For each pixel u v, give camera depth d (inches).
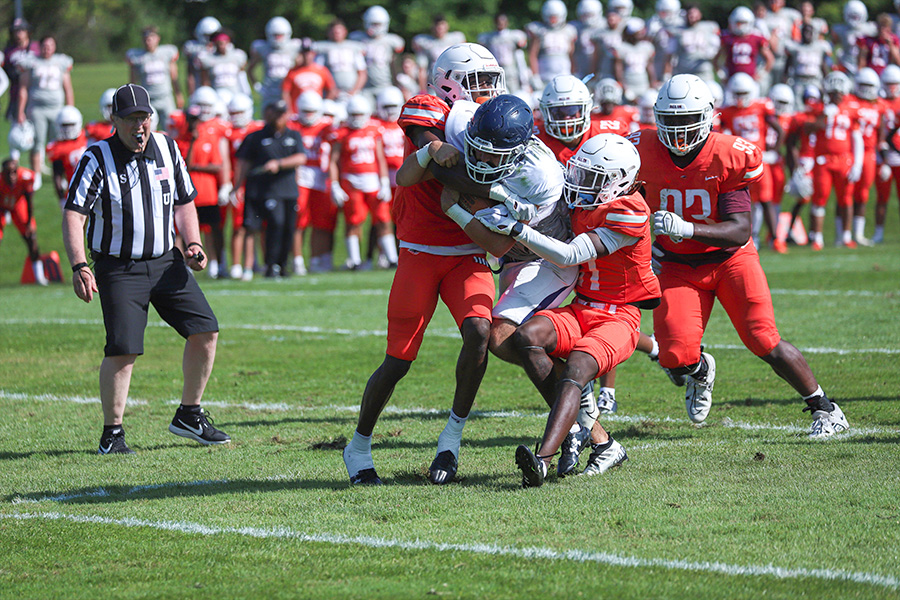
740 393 999.6
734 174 788.6
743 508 615.2
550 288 698.2
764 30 2746.1
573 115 786.8
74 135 2114.9
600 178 673.6
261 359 1255.5
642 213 685.3
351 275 2121.1
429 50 2733.8
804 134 2326.5
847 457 736.3
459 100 708.0
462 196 668.1
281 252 2047.2
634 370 1149.1
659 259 828.6
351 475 713.6
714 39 2659.9
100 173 823.1
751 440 805.2
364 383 1109.7
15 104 2699.3
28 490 716.0
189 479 739.4
